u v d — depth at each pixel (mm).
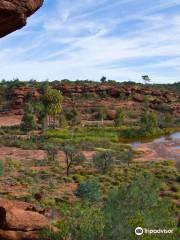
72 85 181000
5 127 121812
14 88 176250
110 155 62906
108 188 50094
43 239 18391
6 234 18047
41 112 120875
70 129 118250
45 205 39938
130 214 18422
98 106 157500
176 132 127750
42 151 83875
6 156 76500
